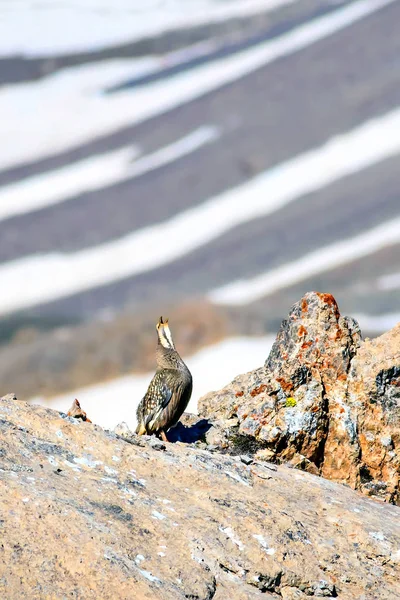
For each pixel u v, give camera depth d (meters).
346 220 154.12
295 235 151.62
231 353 77.00
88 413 60.94
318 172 178.50
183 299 128.50
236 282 136.25
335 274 131.75
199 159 194.75
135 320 95.31
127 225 167.25
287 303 119.44
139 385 75.25
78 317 125.81
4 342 107.81
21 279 147.88
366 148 185.75
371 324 104.81
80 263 153.62
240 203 172.50
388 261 132.88
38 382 82.25
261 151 192.25
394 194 161.88
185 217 168.50
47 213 177.75
